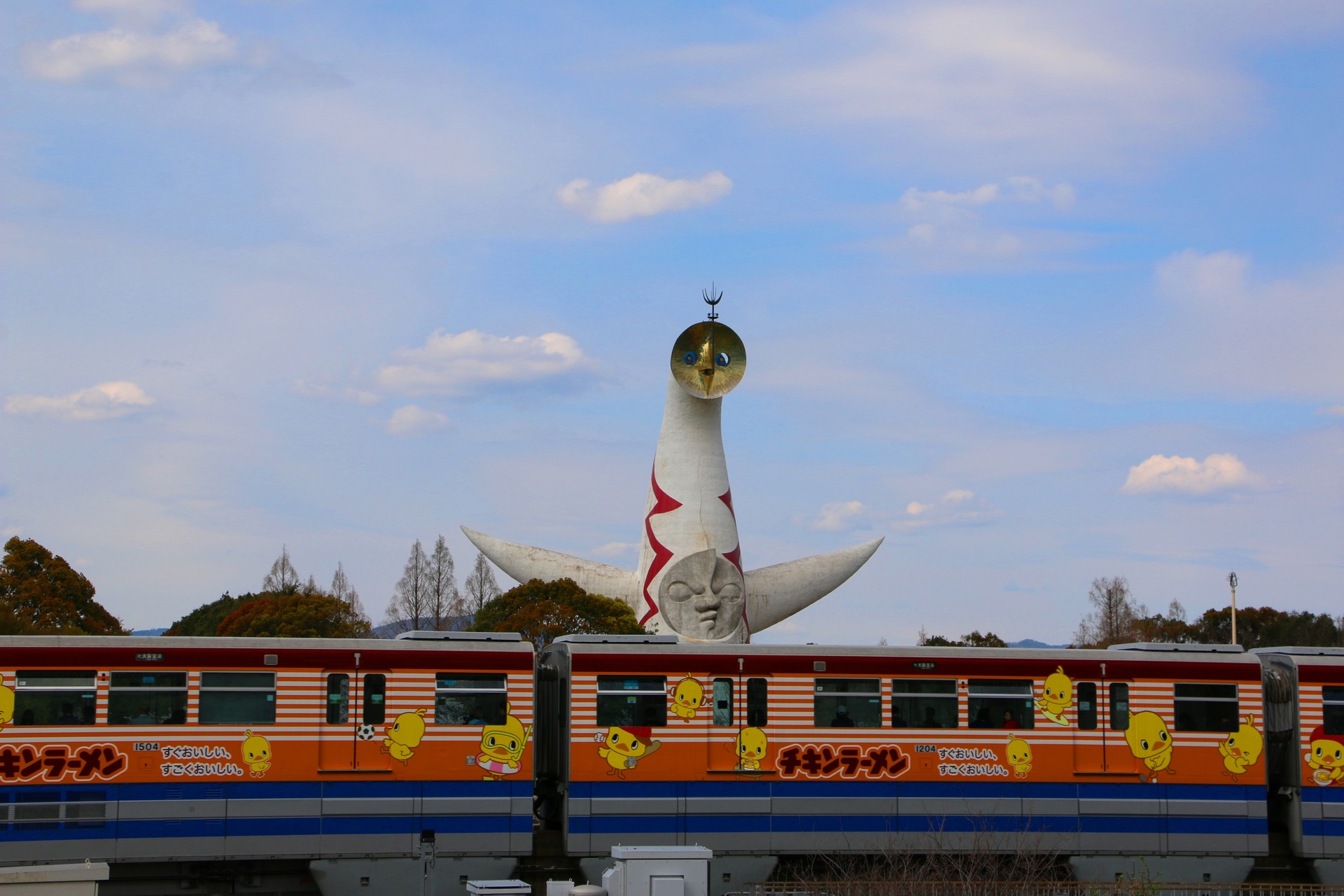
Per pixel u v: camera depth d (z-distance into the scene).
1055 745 32.22
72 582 81.44
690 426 88.06
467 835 30.09
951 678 32.12
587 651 31.09
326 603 87.94
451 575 116.00
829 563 101.56
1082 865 32.12
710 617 86.31
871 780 31.55
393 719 30.16
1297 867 33.75
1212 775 32.59
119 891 29.77
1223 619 129.62
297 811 29.52
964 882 26.95
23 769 28.39
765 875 31.08
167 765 29.08
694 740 31.14
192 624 121.88
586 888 23.94
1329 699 33.31
